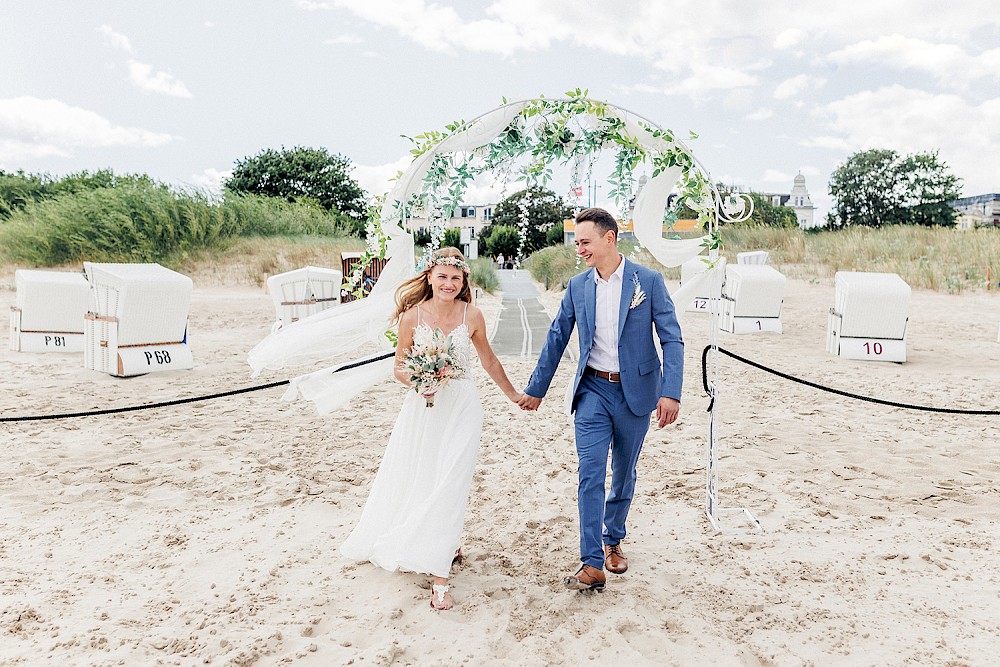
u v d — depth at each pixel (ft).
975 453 19.95
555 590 12.09
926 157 221.05
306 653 9.98
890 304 34.68
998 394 27.25
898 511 15.93
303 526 14.97
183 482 17.54
